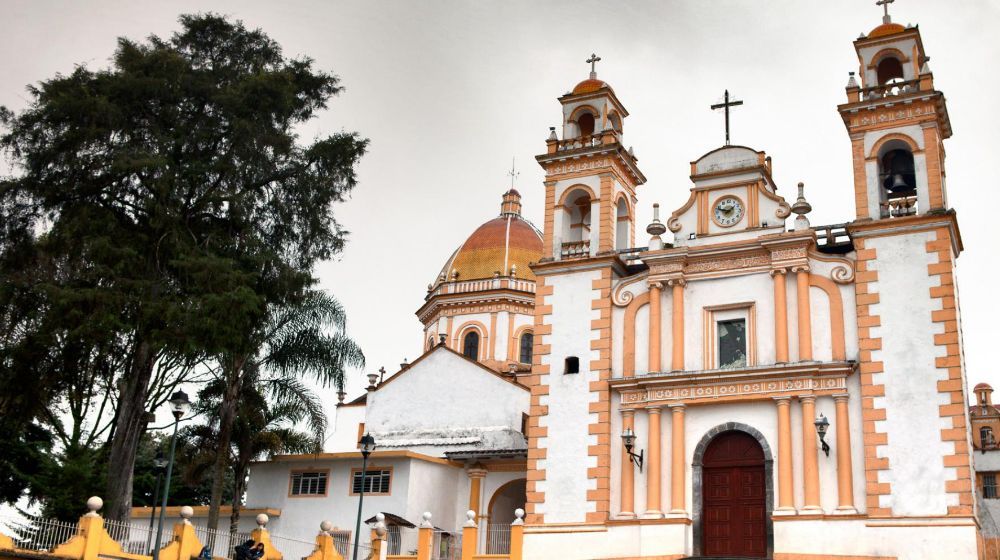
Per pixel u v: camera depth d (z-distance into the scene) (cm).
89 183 3259
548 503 3338
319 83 3803
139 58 3412
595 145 3703
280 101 3547
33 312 3162
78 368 3288
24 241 3281
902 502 2877
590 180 3716
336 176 3678
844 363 3041
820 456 3030
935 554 2798
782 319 3191
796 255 3231
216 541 3069
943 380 2936
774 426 3133
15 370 3166
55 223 3241
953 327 2970
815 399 3086
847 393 3052
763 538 3061
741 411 3197
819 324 3169
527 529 3338
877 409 2984
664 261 3419
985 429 6219
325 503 4253
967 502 2805
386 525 4053
